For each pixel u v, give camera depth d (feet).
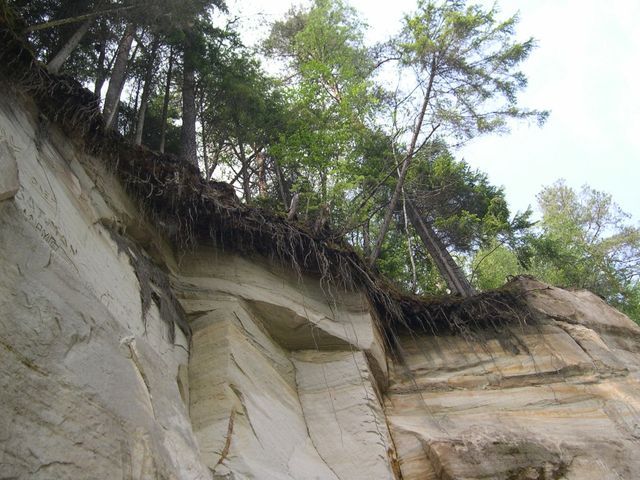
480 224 52.19
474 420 29.84
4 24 22.20
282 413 25.08
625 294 56.75
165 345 23.52
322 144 46.75
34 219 18.70
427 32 51.62
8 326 14.19
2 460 12.25
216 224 28.94
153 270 26.02
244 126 49.96
